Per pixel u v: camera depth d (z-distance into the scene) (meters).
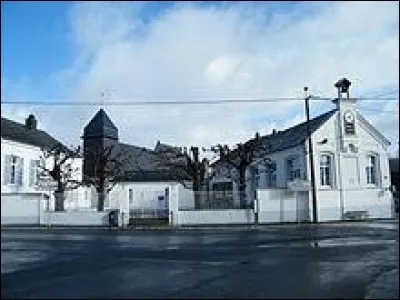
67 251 21.59
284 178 47.81
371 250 20.97
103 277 14.48
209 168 51.72
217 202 41.47
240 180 44.91
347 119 45.34
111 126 65.38
